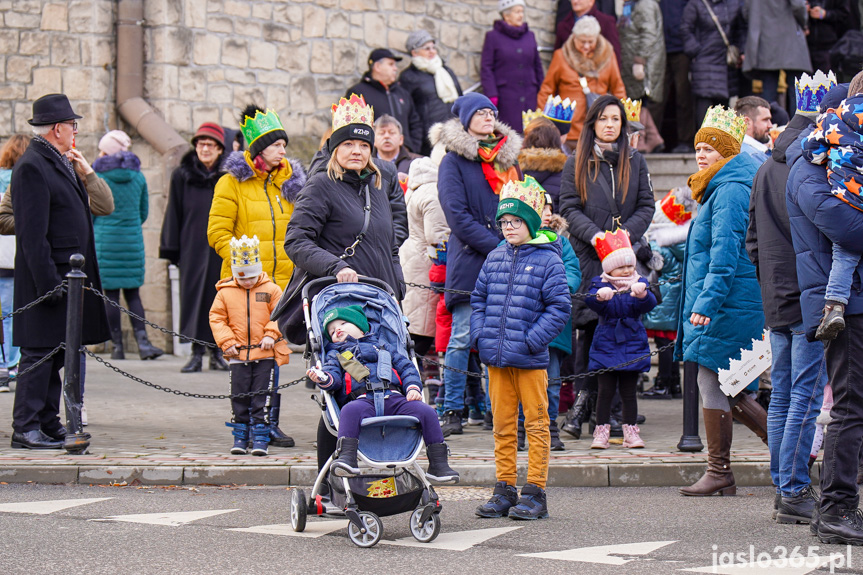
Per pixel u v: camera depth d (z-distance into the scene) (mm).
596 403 24125
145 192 35969
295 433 24172
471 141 22562
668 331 29609
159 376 32062
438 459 15438
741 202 18281
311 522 16766
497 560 14281
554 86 40312
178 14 38219
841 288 14648
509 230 17406
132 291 36156
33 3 38406
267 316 21781
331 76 41000
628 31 40719
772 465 16859
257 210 25000
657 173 40000
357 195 17703
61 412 26438
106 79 38438
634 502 18547
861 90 14836
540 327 16891
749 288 18516
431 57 39688
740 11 39062
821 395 16219
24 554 14461
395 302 16875
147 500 18406
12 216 23594
